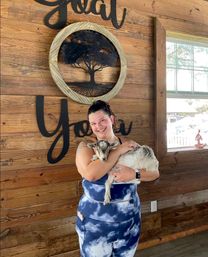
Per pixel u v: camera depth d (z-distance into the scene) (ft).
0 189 7.15
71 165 8.12
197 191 10.80
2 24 7.06
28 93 7.43
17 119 7.31
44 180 7.73
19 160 7.36
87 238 5.60
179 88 10.79
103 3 8.50
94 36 8.25
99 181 5.45
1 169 7.14
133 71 9.07
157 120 9.48
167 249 9.52
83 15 8.18
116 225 5.51
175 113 10.74
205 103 11.50
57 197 7.95
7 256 7.30
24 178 7.45
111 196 5.43
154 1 9.45
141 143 9.27
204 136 11.51
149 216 9.62
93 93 8.30
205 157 10.81
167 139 10.53
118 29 8.79
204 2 10.67
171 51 10.53
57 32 7.78
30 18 7.41
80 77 8.10
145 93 9.34
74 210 8.22
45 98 7.66
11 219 7.31
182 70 10.84
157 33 9.39
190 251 9.40
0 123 7.11
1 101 7.10
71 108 8.05
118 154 5.44
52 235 7.97
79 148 5.67
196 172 10.58
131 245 5.77
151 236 9.70
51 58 7.58
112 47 8.57
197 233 10.78
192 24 10.37
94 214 5.50
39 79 7.57
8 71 7.16
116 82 8.68
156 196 9.67
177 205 10.30
